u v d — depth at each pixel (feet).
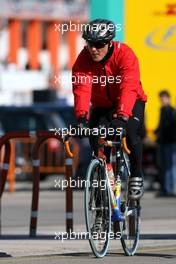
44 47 382.83
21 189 163.43
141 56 159.43
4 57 363.56
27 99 265.95
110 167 63.41
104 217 62.23
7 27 367.04
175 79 159.84
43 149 167.63
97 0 157.79
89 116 65.98
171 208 119.03
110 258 63.93
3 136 80.48
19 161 163.94
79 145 157.58
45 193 152.97
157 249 69.72
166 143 142.31
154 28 159.33
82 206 123.03
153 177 160.86
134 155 64.64
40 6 365.81
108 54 63.05
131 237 66.08
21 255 66.08
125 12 158.30
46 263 61.00
